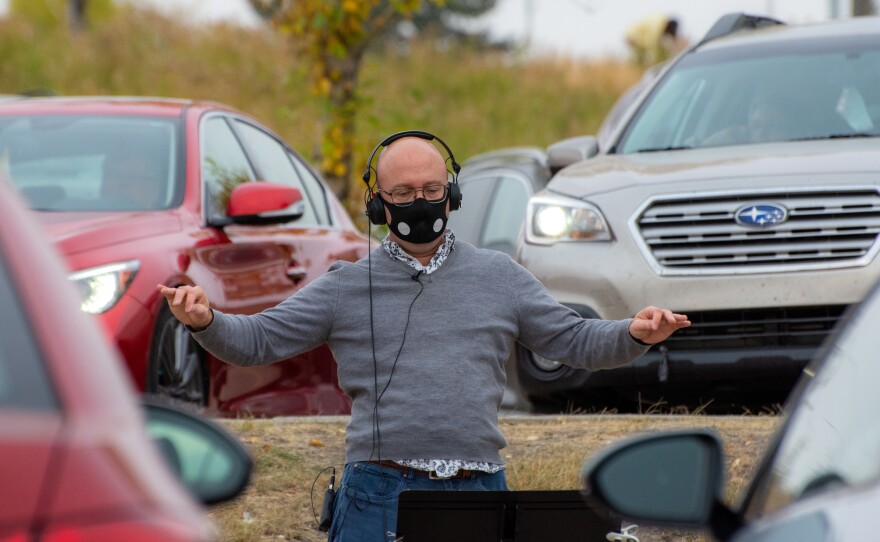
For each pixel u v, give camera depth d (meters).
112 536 4.21
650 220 16.69
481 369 10.29
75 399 4.57
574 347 10.34
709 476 6.16
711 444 6.21
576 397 17.52
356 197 34.88
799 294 16.09
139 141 17.42
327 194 20.86
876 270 15.99
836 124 18.48
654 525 6.11
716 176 16.72
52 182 16.69
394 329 10.30
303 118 49.88
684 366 16.44
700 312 16.44
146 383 14.77
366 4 32.97
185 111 18.17
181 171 17.03
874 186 16.16
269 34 69.69
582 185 17.52
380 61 75.50
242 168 18.48
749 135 18.69
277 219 17.22
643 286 16.45
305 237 18.41
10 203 5.04
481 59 79.75
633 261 16.58
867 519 5.27
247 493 13.99
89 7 85.12
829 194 16.25
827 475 5.97
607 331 10.19
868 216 16.19
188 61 67.56
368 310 10.37
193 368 16.12
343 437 15.99
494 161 25.95
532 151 25.89
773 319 16.30
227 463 5.52
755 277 16.22
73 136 17.45
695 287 16.33
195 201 16.73
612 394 17.52
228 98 63.34
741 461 14.86
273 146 20.11
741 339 16.42
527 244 17.47
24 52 68.56
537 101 74.00
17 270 4.77
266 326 10.24
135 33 69.94
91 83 65.88
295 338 10.34
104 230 15.27
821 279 16.08
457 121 70.12
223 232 16.73
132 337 14.71
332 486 10.77
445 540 9.98
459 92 74.06
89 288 14.67
